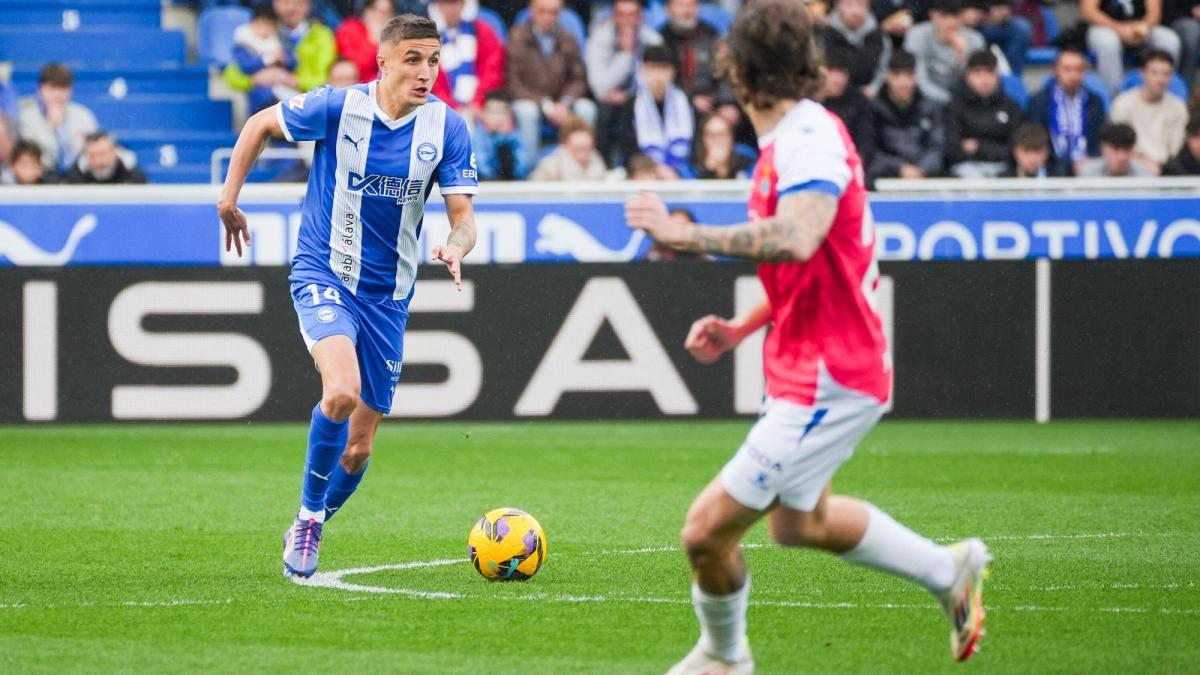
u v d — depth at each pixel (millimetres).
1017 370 38969
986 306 38812
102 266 36781
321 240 19609
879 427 38125
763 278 13570
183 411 37062
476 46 46000
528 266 37625
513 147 44625
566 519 25125
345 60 47219
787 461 13203
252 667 15062
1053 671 15023
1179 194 40000
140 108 49375
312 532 19797
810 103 13484
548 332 37750
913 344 38812
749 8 13352
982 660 15484
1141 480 29781
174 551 21969
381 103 19500
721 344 14672
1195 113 46000
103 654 15586
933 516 25594
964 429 37812
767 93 13312
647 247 39312
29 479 29328
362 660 15375
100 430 36812
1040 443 35219
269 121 19516
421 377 37688
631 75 46906
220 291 37031
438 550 22188
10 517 25000
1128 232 40031
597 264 37812
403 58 19125
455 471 30750
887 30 47000
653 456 32906
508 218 39125
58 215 38188
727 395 38219
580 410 37875
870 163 43594
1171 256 39469
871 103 43688
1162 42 49094
